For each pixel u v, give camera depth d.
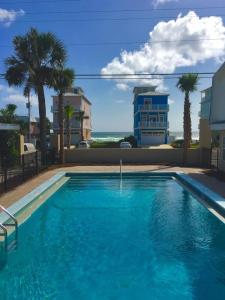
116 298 6.42
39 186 15.39
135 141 57.59
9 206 11.42
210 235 10.08
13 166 21.19
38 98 23.36
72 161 27.06
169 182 19.12
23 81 22.56
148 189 17.22
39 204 12.70
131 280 7.13
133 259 8.28
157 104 61.28
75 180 19.89
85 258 8.30
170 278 7.24
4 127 17.20
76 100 63.41
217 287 6.78
